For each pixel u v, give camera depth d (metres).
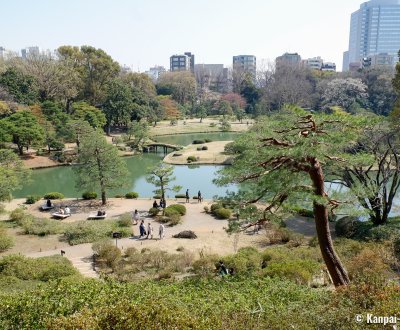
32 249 21.39
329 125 11.94
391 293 8.14
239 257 16.86
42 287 9.31
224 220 26.91
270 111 85.44
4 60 75.00
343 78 81.88
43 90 64.50
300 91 83.75
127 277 16.48
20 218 26.47
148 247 21.39
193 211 29.31
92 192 33.62
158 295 9.17
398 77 24.48
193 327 6.45
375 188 16.81
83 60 75.38
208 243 22.12
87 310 6.78
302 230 24.25
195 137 75.25
